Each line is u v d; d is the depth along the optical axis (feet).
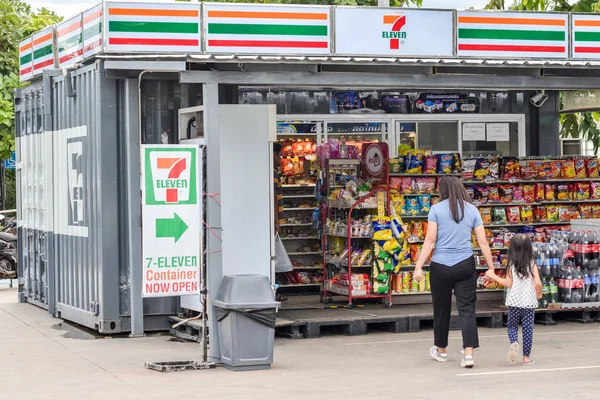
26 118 65.36
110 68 42.39
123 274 49.73
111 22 47.50
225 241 48.32
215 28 48.73
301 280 62.34
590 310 52.95
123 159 49.49
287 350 44.98
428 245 40.22
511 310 40.75
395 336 49.32
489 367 39.96
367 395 34.14
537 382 36.27
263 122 48.83
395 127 64.28
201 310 46.03
